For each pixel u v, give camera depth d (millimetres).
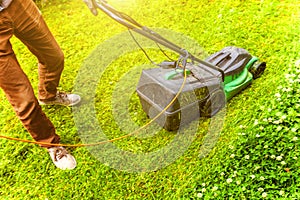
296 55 3525
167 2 4434
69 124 3430
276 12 4008
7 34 2668
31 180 3127
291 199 2672
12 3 2648
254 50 3686
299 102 3164
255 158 2912
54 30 4359
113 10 2688
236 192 2779
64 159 3133
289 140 2953
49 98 3480
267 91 3334
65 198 2992
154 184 2967
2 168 3229
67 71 3875
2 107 3676
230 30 3947
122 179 3031
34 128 2959
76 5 4629
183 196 2855
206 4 4312
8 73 2723
